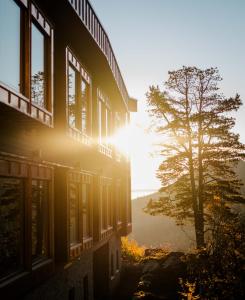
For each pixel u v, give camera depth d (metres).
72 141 12.62
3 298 8.15
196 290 17.58
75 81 14.35
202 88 32.03
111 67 17.75
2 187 8.42
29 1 9.45
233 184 32.72
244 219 16.17
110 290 21.81
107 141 20.67
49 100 11.02
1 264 8.32
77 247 13.88
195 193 32.41
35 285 9.86
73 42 13.51
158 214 33.84
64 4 11.20
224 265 13.55
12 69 8.66
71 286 13.99
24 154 9.42
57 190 12.14
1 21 8.17
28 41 9.34
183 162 33.06
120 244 26.61
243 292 12.69
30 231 9.52
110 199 22.19
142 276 23.23
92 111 16.94
